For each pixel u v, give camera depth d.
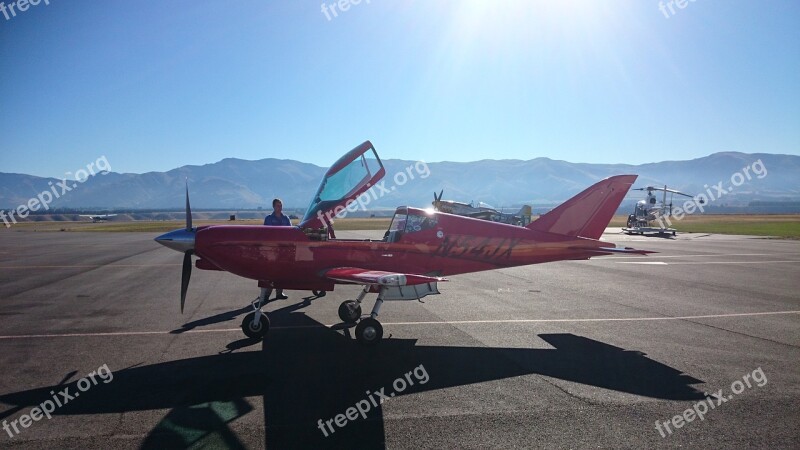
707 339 6.96
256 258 7.10
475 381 5.17
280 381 5.11
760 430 4.03
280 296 9.92
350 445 3.70
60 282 12.38
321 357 5.98
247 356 6.00
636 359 5.99
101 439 3.78
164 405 4.44
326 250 7.22
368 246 7.37
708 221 65.38
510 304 9.61
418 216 7.66
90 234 39.09
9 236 35.78
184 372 5.38
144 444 3.69
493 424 4.11
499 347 6.50
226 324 7.75
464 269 7.83
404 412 4.35
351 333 7.21
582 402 4.61
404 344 6.61
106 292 10.84
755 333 7.33
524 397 4.73
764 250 22.58
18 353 6.08
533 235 8.10
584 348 6.47
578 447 3.71
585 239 8.30
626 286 12.02
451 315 8.53
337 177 7.64
